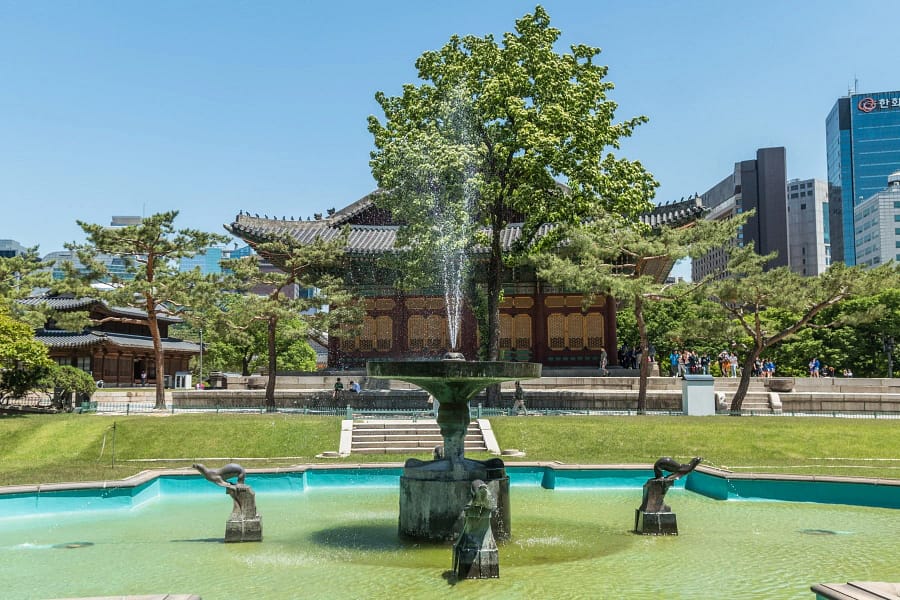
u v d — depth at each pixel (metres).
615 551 12.40
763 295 33.75
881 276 32.38
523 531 14.23
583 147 36.25
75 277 42.16
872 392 40.69
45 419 30.58
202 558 11.95
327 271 48.16
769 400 38.66
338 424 29.36
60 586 10.28
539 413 35.22
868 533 14.09
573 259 38.09
